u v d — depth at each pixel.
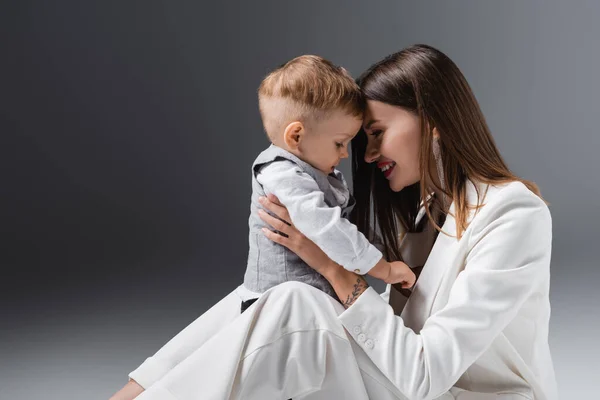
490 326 1.59
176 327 3.72
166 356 1.85
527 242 1.63
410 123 1.74
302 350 1.57
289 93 1.74
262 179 1.76
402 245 2.07
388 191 1.99
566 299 4.00
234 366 1.54
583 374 3.00
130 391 1.82
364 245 1.66
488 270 1.60
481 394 1.74
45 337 3.64
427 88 1.71
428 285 1.73
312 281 1.74
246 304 1.83
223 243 5.38
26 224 5.66
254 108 6.29
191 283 4.49
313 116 1.73
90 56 6.21
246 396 1.56
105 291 4.38
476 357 1.59
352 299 1.66
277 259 1.78
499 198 1.66
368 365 1.62
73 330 3.73
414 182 1.85
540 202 1.67
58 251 5.21
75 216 5.80
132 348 3.45
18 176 6.12
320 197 1.69
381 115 1.76
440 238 1.75
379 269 1.68
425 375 1.56
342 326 1.61
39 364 3.29
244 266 4.84
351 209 1.92
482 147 1.76
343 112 1.73
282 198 1.70
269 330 1.57
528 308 1.72
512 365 1.73
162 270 4.79
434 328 1.60
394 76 1.74
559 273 4.49
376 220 2.15
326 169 1.81
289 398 1.61
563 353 3.24
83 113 6.20
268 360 1.56
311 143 1.75
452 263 1.68
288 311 1.60
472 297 1.59
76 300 4.23
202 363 1.56
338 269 1.68
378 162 1.85
